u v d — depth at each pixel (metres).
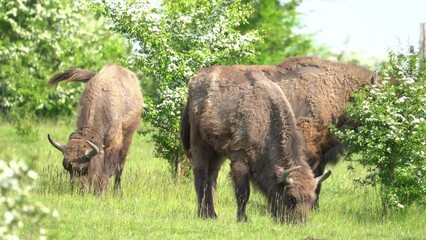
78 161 34.31
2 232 12.72
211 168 29.62
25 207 12.95
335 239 25.55
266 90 28.48
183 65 38.25
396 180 30.36
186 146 30.55
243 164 28.22
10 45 71.44
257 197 34.56
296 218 27.34
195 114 29.06
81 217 26.16
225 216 29.38
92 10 39.41
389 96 31.42
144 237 23.86
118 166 36.47
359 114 31.36
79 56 72.81
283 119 28.14
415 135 30.33
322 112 32.75
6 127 64.75
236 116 28.22
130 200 32.12
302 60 33.72
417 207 31.84
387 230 28.28
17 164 12.71
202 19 39.56
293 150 28.02
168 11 39.25
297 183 27.48
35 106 70.31
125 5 38.97
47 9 72.44
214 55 38.69
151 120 39.03
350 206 32.97
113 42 74.56
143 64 38.94
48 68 73.19
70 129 66.06
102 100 36.41
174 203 31.92
